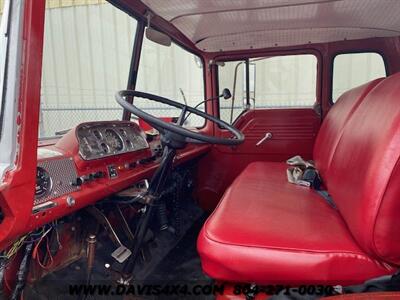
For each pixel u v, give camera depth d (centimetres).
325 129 203
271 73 278
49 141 162
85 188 123
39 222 98
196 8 183
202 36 233
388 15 195
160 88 254
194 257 205
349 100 177
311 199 149
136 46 207
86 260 155
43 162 111
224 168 274
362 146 114
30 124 84
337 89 252
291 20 204
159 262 198
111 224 162
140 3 177
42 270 131
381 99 121
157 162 175
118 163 148
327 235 107
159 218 188
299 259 98
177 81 268
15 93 81
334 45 244
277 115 262
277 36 234
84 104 209
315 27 217
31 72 83
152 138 209
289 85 276
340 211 126
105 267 154
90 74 212
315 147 218
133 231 175
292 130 261
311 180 171
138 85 231
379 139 99
